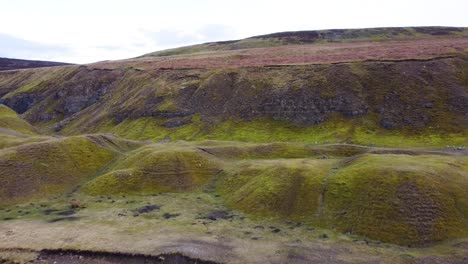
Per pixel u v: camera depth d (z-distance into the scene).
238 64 163.25
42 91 195.12
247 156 85.25
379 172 58.03
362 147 85.06
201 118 132.62
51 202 67.62
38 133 134.75
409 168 58.00
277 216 57.41
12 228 54.97
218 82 145.38
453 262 42.00
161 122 135.75
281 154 85.06
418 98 115.00
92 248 47.72
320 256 45.00
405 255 44.41
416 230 48.47
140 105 148.12
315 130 116.00
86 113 168.00
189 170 76.94
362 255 44.94
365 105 117.88
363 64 134.88
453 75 120.50
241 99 135.50
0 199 66.81
